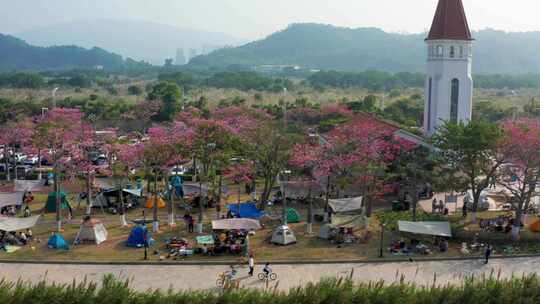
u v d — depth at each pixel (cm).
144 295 3925
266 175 7425
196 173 9331
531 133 6328
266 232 6519
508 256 5744
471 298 3994
